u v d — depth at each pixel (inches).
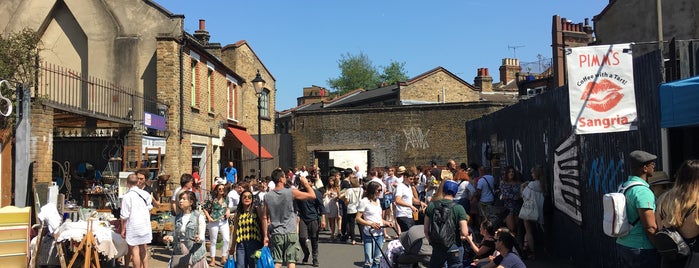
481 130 734.5
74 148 655.8
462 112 1210.0
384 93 1712.6
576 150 376.8
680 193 202.2
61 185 643.5
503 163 612.1
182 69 748.6
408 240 326.0
